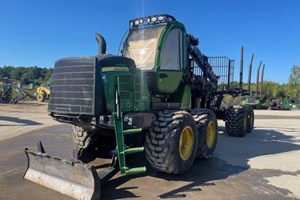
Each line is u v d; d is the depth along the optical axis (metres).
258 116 23.02
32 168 5.23
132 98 5.22
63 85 5.11
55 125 13.04
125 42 6.59
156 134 5.25
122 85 5.07
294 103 37.78
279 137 11.36
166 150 5.16
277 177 5.87
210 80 10.30
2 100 29.17
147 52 6.19
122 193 4.74
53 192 4.61
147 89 5.63
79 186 4.43
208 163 6.82
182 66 6.58
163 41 6.05
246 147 9.00
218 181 5.50
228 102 12.13
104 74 4.93
